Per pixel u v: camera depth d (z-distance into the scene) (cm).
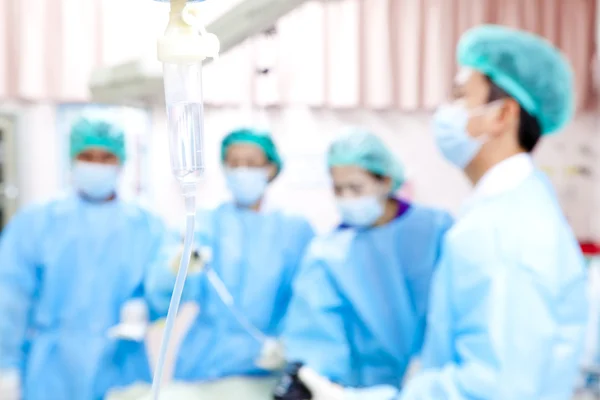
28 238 196
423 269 168
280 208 197
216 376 177
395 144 259
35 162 228
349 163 170
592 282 220
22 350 198
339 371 161
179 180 43
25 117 226
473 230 117
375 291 167
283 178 247
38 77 219
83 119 196
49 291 195
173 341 216
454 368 114
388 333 166
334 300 168
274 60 238
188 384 157
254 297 183
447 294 121
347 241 172
